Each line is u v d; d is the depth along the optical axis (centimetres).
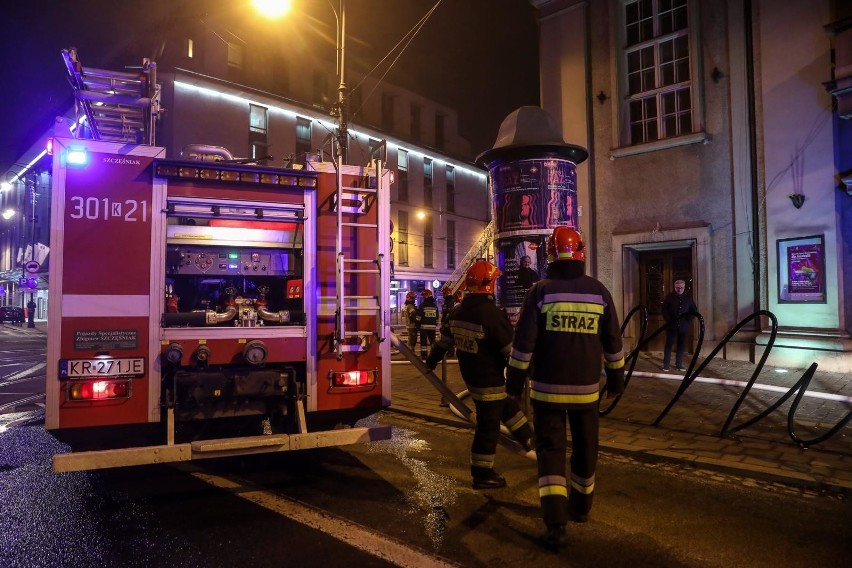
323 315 460
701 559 323
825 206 973
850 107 923
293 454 545
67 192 404
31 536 356
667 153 1183
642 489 440
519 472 483
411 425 674
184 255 476
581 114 1299
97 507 407
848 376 896
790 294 1012
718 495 426
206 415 429
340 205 453
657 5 1222
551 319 344
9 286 5372
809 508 398
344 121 1161
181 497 427
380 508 402
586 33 1300
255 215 446
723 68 1123
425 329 1293
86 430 401
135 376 411
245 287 561
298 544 343
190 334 423
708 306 1119
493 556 327
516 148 838
